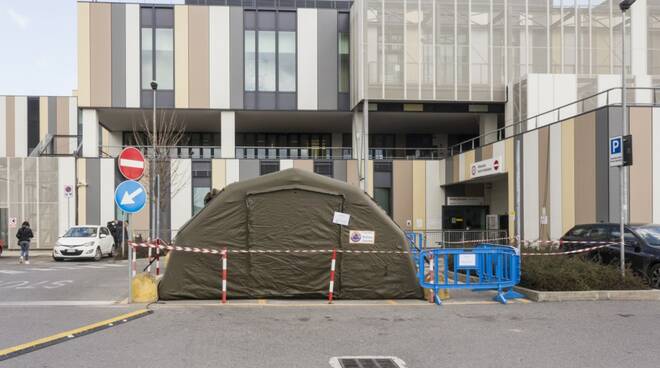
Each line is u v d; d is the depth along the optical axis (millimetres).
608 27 29562
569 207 19359
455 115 32406
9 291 12445
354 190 11492
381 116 32969
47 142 38969
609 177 17328
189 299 11070
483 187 31781
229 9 32375
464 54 29953
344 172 32125
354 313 9672
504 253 11258
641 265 12648
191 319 9047
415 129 37938
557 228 20016
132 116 33656
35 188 30344
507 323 8773
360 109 31547
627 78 27188
